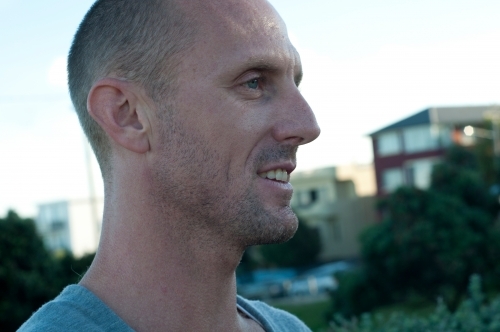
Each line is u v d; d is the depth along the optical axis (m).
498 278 16.30
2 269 14.95
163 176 1.18
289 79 1.25
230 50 1.18
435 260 16.28
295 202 42.22
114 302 1.20
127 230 1.21
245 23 1.21
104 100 1.20
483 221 16.97
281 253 35.91
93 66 1.24
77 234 49.38
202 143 1.17
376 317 4.20
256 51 1.19
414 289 16.47
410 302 16.67
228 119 1.17
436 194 17.47
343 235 39.94
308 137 1.21
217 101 1.17
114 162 1.23
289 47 1.27
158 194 1.19
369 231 17.34
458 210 17.16
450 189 19.05
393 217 17.28
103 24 1.25
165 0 1.21
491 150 26.77
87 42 1.27
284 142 1.20
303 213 40.97
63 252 18.12
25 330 1.14
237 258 1.24
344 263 30.67
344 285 17.31
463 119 35.94
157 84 1.18
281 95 1.22
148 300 1.20
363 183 42.97
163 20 1.19
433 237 16.34
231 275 1.27
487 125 28.23
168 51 1.18
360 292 16.78
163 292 1.20
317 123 1.22
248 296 28.56
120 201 1.22
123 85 1.19
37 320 1.14
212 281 1.24
